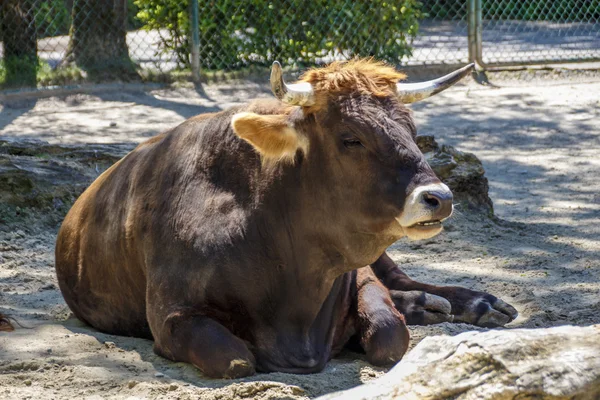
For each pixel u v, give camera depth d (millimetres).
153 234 6883
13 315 7891
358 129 6043
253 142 6246
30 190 11078
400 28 21422
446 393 4422
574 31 27047
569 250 10250
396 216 5953
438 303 7898
